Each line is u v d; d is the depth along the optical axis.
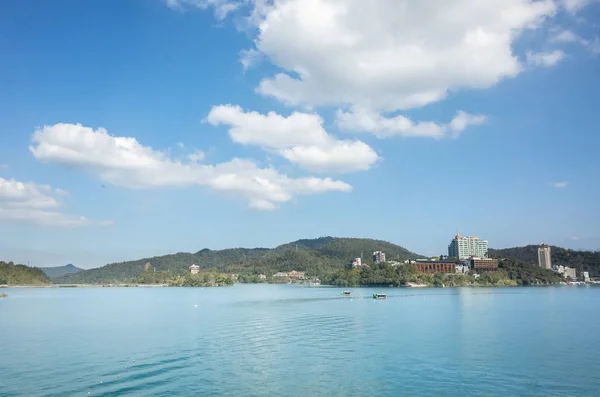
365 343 105.25
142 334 117.81
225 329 127.06
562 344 105.88
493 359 89.06
